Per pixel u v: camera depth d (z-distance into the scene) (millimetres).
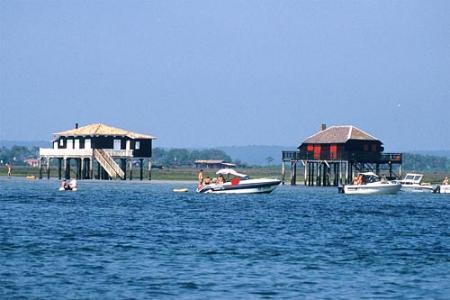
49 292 136750
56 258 168000
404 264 169125
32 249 179625
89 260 166125
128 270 155750
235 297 136125
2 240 194125
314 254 180750
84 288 139875
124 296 135250
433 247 197000
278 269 160125
